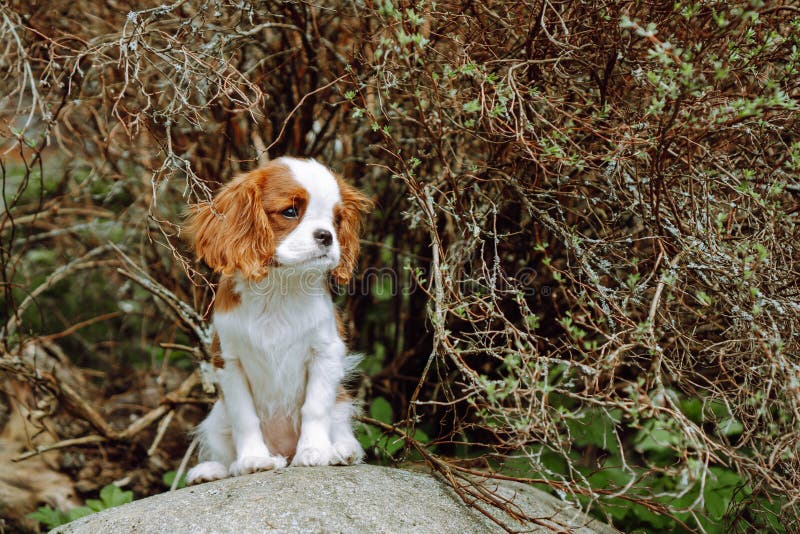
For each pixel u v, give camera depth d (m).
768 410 1.04
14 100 1.39
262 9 1.30
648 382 1.06
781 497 1.13
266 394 1.15
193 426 1.57
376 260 1.48
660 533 1.22
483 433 1.40
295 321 1.12
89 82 1.44
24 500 1.41
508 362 0.97
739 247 1.04
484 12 1.17
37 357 1.61
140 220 1.50
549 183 1.20
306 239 1.09
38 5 1.31
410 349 1.47
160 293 1.37
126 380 1.67
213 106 1.28
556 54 1.13
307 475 1.06
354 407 1.27
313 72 1.36
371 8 1.17
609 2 1.07
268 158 1.41
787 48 1.08
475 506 1.04
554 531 1.04
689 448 1.04
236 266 1.11
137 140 1.48
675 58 0.97
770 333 1.02
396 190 1.42
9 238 1.66
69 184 1.67
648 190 1.11
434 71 1.20
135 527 1.01
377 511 1.01
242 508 1.01
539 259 1.31
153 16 1.14
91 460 1.49
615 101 1.13
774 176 1.10
